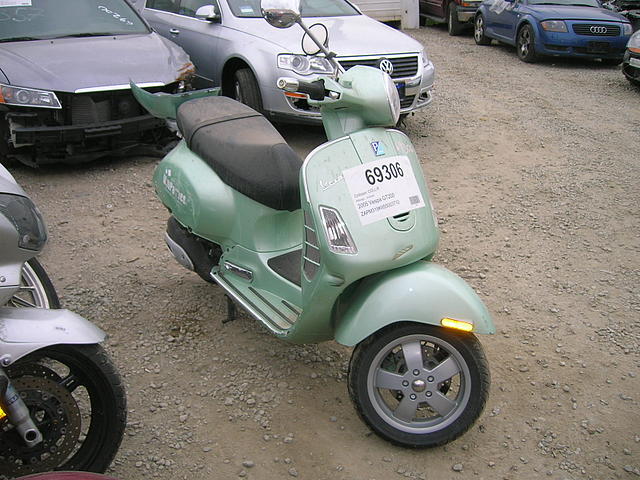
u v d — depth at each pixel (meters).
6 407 2.42
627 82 10.84
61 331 2.61
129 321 4.18
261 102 7.16
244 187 3.66
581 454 3.27
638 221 5.77
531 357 3.96
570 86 10.47
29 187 6.11
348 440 3.30
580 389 3.71
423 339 3.08
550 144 7.64
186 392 3.59
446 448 3.27
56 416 2.67
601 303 4.54
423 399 3.14
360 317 3.02
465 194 6.21
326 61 3.42
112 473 3.04
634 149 7.56
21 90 5.91
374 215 3.04
